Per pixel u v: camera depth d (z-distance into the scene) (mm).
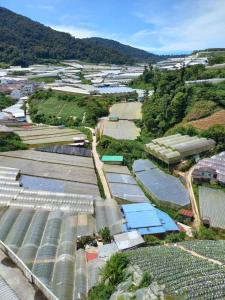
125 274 26672
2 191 47156
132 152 72062
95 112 103500
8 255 17266
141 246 37219
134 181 57125
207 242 38500
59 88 140125
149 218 42562
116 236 38188
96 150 76000
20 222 38438
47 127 92250
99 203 45938
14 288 15086
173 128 79938
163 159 62688
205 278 27109
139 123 93062
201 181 55375
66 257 31859
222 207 47781
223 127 71562
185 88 89688
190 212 46500
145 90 126562
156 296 23375
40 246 34031
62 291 27047
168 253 33250
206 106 82000
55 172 57375
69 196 46812
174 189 53219
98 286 26250
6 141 71562
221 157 61156
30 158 63875
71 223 39531
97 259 33250
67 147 72562
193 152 64250
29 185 51438
